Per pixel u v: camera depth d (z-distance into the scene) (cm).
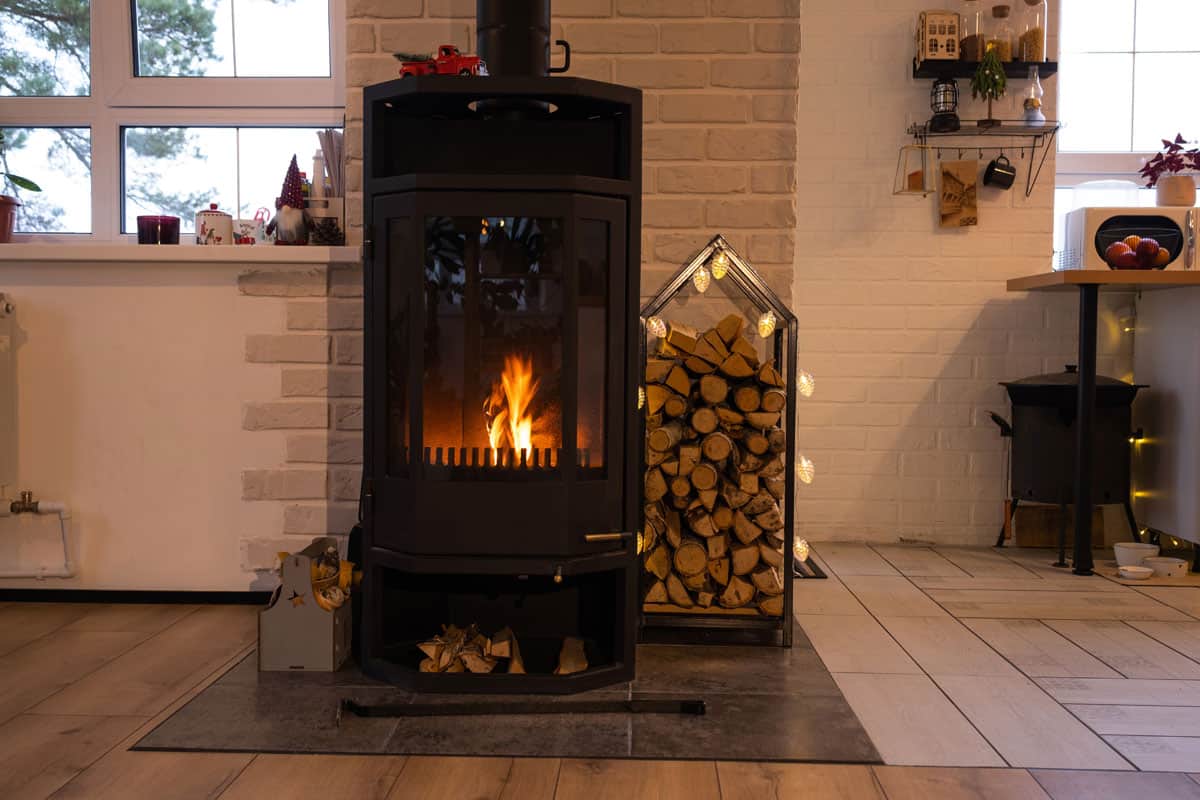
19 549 302
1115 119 428
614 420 229
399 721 211
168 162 346
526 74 248
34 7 345
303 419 296
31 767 187
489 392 227
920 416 418
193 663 246
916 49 407
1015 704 225
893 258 416
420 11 285
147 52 345
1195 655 263
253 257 289
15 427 301
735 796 178
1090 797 179
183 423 298
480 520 223
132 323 298
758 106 282
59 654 253
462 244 226
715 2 282
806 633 281
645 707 217
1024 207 412
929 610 309
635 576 235
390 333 232
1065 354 414
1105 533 416
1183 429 372
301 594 241
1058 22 407
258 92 340
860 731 208
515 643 241
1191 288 367
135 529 301
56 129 346
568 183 221
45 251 292
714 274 267
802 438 420
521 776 185
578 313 225
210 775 184
